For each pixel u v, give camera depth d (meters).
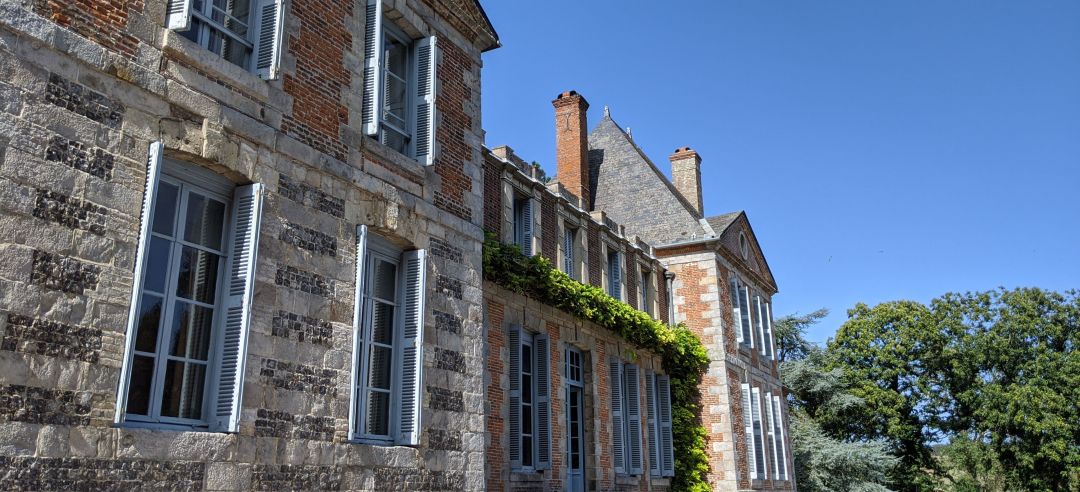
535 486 15.14
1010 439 39.09
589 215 19.72
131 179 6.93
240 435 7.37
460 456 10.00
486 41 12.41
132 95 7.08
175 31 7.57
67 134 6.52
